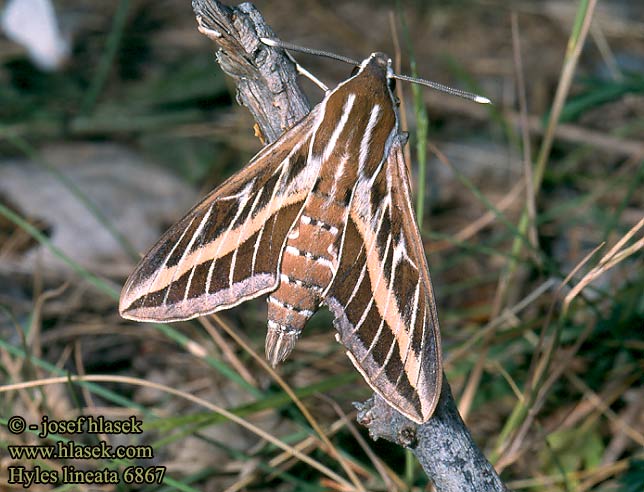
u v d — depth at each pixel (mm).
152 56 632
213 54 631
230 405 391
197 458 377
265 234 315
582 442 383
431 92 599
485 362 398
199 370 402
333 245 313
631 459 374
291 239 313
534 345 405
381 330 312
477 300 442
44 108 561
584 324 408
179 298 314
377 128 314
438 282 457
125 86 597
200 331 411
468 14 698
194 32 667
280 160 316
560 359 404
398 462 382
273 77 312
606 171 540
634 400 401
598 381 402
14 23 557
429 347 311
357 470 375
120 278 438
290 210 314
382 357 311
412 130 559
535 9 695
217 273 315
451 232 495
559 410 397
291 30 673
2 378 385
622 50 653
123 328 412
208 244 316
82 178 484
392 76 316
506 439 368
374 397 315
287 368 404
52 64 566
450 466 315
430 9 701
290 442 380
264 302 431
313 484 370
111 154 513
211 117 562
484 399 395
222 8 308
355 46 657
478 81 622
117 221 459
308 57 638
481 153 542
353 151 314
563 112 425
